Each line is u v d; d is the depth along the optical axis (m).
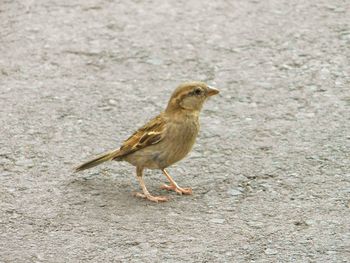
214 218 10.86
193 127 11.29
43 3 18.20
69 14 17.69
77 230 10.61
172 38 16.59
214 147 12.80
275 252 10.07
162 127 11.18
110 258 9.99
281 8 17.81
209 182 11.82
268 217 10.86
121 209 11.09
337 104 14.07
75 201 11.30
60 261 9.95
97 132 13.33
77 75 15.29
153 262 9.90
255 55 15.90
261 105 14.14
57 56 15.97
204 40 16.50
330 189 11.52
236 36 16.64
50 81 15.05
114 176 11.99
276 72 15.27
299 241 10.28
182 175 12.02
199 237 10.41
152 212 11.02
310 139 12.98
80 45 16.38
